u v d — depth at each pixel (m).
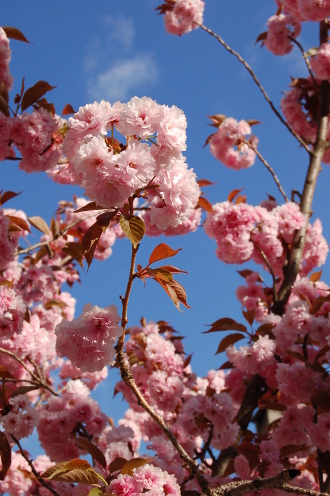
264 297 6.61
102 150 2.32
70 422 4.50
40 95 4.84
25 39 5.21
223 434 4.57
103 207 2.39
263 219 6.13
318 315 5.28
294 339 4.95
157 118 2.46
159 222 2.54
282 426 4.76
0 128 4.67
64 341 2.52
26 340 5.13
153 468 2.71
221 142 7.26
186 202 2.53
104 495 2.55
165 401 5.37
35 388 4.20
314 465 5.77
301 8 7.01
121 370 2.54
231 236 6.03
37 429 4.49
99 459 3.02
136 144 2.44
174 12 8.03
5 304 4.27
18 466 6.21
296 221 6.26
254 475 4.30
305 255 6.56
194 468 2.47
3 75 4.97
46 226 6.41
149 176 2.36
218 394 4.61
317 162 6.91
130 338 5.95
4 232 5.09
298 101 7.39
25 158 4.80
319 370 4.62
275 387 5.24
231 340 5.13
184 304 2.50
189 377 6.07
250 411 5.25
